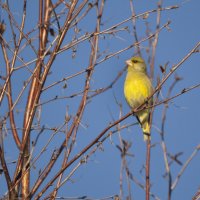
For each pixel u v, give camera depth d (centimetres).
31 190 830
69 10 898
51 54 921
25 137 862
